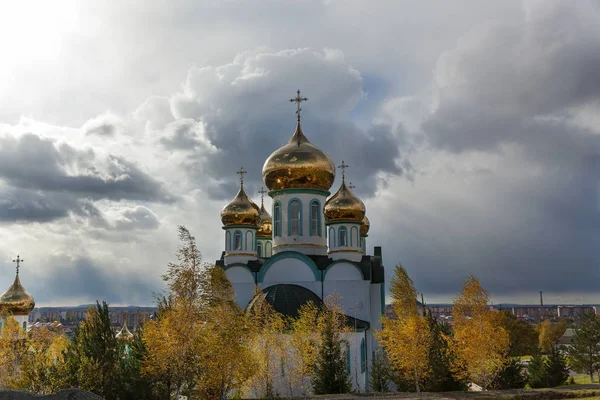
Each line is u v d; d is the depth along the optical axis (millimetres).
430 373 41625
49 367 36156
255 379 39312
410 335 39125
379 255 62281
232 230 57969
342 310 48875
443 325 56375
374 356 52344
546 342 102562
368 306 52625
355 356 47188
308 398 38594
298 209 55969
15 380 38656
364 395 39656
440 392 40938
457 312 41844
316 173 55875
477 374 40750
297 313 46375
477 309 41281
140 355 37312
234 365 32156
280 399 38250
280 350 40344
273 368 40844
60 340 47844
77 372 34719
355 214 56375
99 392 34656
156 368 32719
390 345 40312
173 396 35594
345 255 55500
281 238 55844
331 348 41562
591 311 77562
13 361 43031
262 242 72875
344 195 57562
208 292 32375
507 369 45531
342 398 38344
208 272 32844
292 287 50312
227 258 57531
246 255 57250
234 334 32250
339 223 56344
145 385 35625
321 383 41031
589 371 72000
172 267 32781
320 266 54094
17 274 69625
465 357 40469
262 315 41375
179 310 31953
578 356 71562
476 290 41500
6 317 55688
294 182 55812
